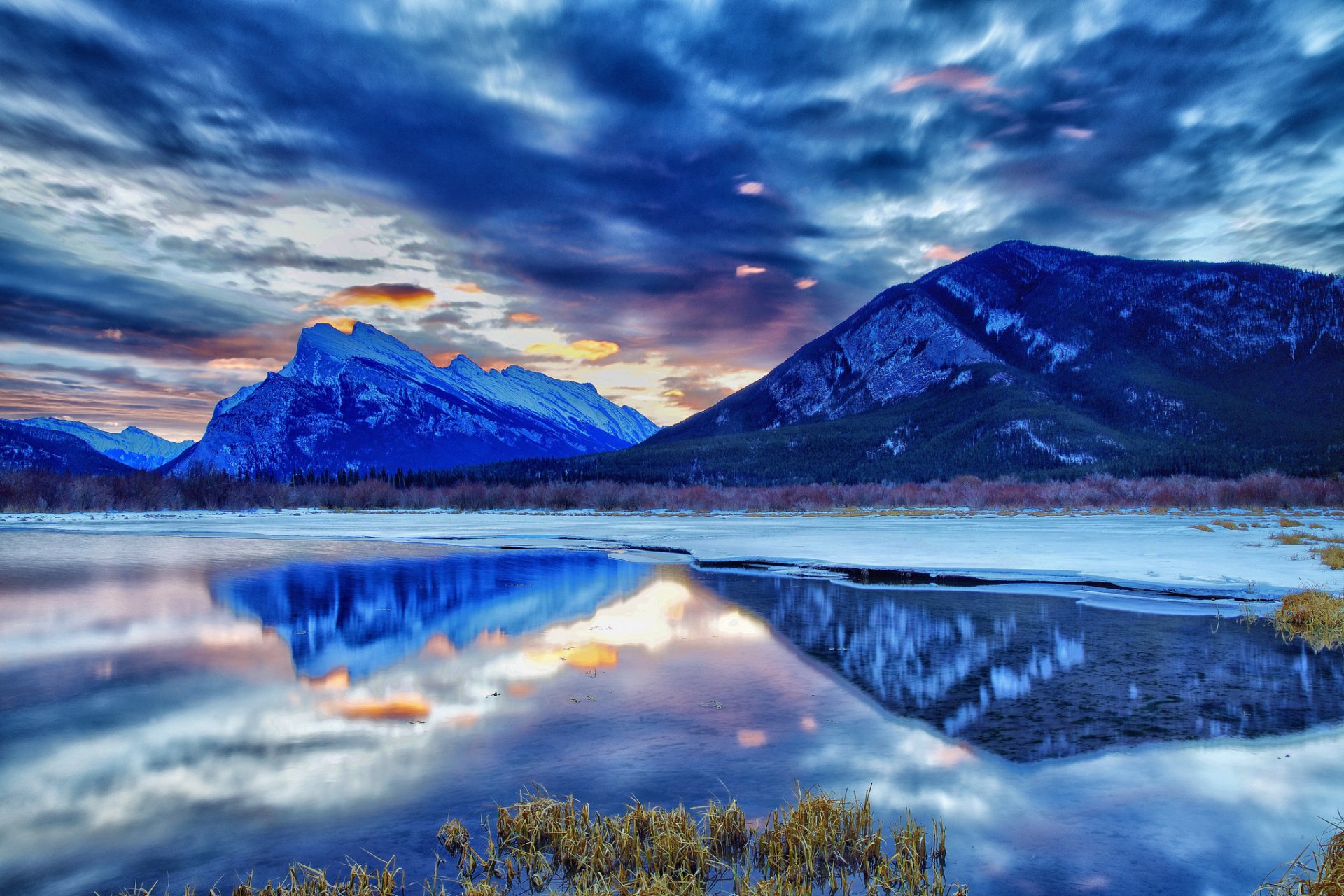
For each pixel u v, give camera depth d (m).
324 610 18.41
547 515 78.38
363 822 6.71
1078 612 16.91
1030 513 74.31
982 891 5.40
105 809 7.03
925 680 11.37
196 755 8.45
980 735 8.84
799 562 27.59
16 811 6.99
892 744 8.58
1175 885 5.47
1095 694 10.48
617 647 13.89
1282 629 14.73
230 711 10.11
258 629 16.03
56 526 56.12
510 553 33.72
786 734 8.96
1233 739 8.62
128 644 14.52
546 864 5.85
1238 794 7.12
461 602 19.36
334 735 9.09
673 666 12.36
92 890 5.60
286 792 7.40
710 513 81.88
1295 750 8.25
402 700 10.57
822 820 6.24
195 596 20.78
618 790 7.33
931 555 28.98
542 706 10.17
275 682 11.62
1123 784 7.39
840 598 19.31
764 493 96.56
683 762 8.05
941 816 6.70
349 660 13.12
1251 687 10.73
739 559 29.08
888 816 6.71
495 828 6.54
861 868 5.85
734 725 9.28
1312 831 6.36
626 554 32.50
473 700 10.53
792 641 14.19
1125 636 14.33
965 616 16.58
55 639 15.03
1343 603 15.31
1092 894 5.35
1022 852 6.03
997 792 7.24
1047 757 8.15
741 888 5.38
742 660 12.74
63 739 9.02
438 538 44.03
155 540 42.22
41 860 6.07
